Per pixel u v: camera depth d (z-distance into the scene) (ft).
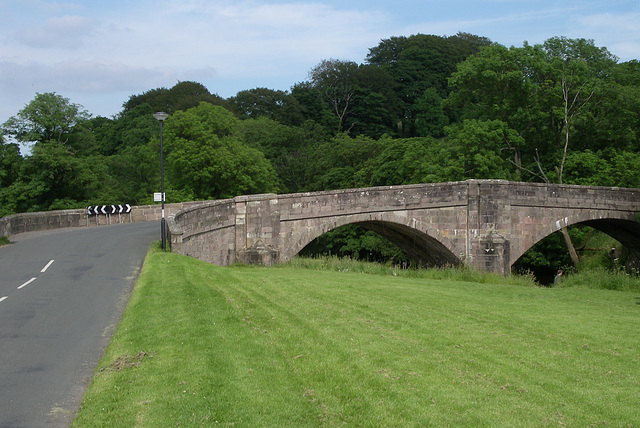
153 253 73.46
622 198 119.34
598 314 58.44
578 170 149.18
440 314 51.80
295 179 245.45
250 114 310.24
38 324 43.39
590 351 41.55
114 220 130.41
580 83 151.64
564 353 40.68
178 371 32.48
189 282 55.77
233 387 30.53
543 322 51.21
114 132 287.07
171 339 38.09
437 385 32.53
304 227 98.53
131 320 42.91
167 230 84.58
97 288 56.18
